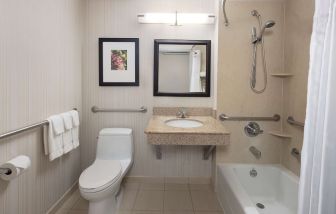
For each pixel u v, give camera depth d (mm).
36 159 1610
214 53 2373
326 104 859
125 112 2457
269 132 2230
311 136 948
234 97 2221
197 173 2512
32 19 1519
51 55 1774
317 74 934
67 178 2133
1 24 1243
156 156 2494
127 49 2387
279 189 2123
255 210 1420
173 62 2389
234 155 2270
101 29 2389
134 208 2027
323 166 862
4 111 1280
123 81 2406
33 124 1520
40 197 1676
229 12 2172
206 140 1691
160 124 1952
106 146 2242
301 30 1885
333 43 840
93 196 1589
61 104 1949
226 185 1905
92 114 2449
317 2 938
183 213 1969
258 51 2186
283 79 2197
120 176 1833
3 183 1285
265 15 2168
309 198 950
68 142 1900
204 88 2410
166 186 2445
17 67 1381
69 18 2084
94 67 2414
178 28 2391
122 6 2375
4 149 1291
